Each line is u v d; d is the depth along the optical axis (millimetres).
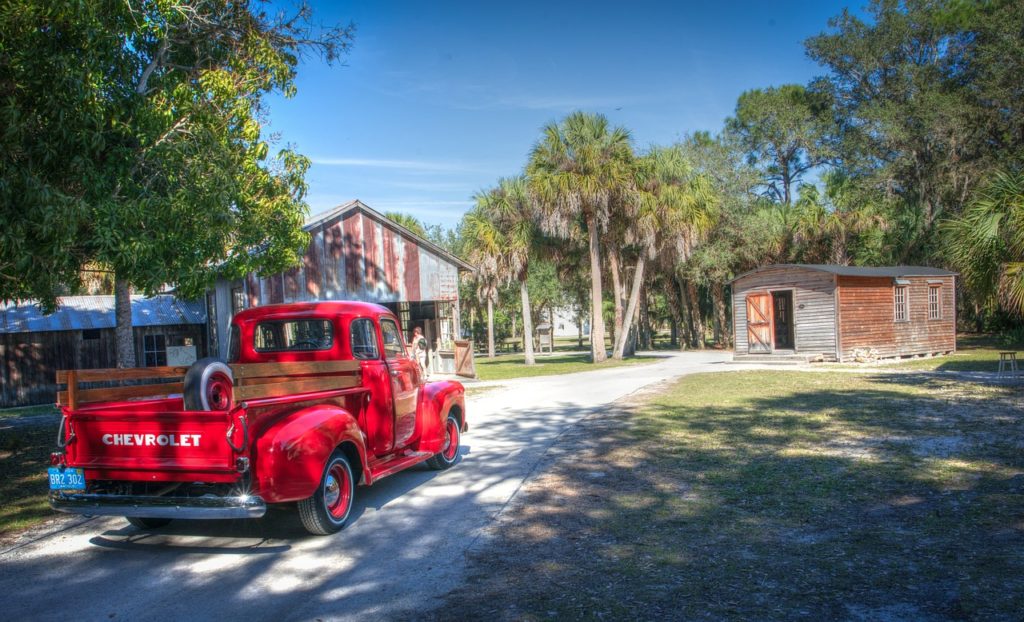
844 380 16844
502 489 7336
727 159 39656
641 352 40812
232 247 12219
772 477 7199
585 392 17094
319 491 5734
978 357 23375
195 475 5133
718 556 4898
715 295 44344
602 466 8164
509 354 52000
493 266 31312
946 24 39094
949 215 34688
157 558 5449
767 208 40250
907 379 16406
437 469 8586
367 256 21766
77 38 8281
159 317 23484
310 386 5887
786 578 4406
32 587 4836
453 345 24391
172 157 9664
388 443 7273
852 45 41750
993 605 3836
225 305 18953
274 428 5414
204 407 5367
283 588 4668
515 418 12953
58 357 22500
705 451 8734
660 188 28781
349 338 7258
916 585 4180
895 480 6797
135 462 5199
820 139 44062
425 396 8133
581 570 4727
